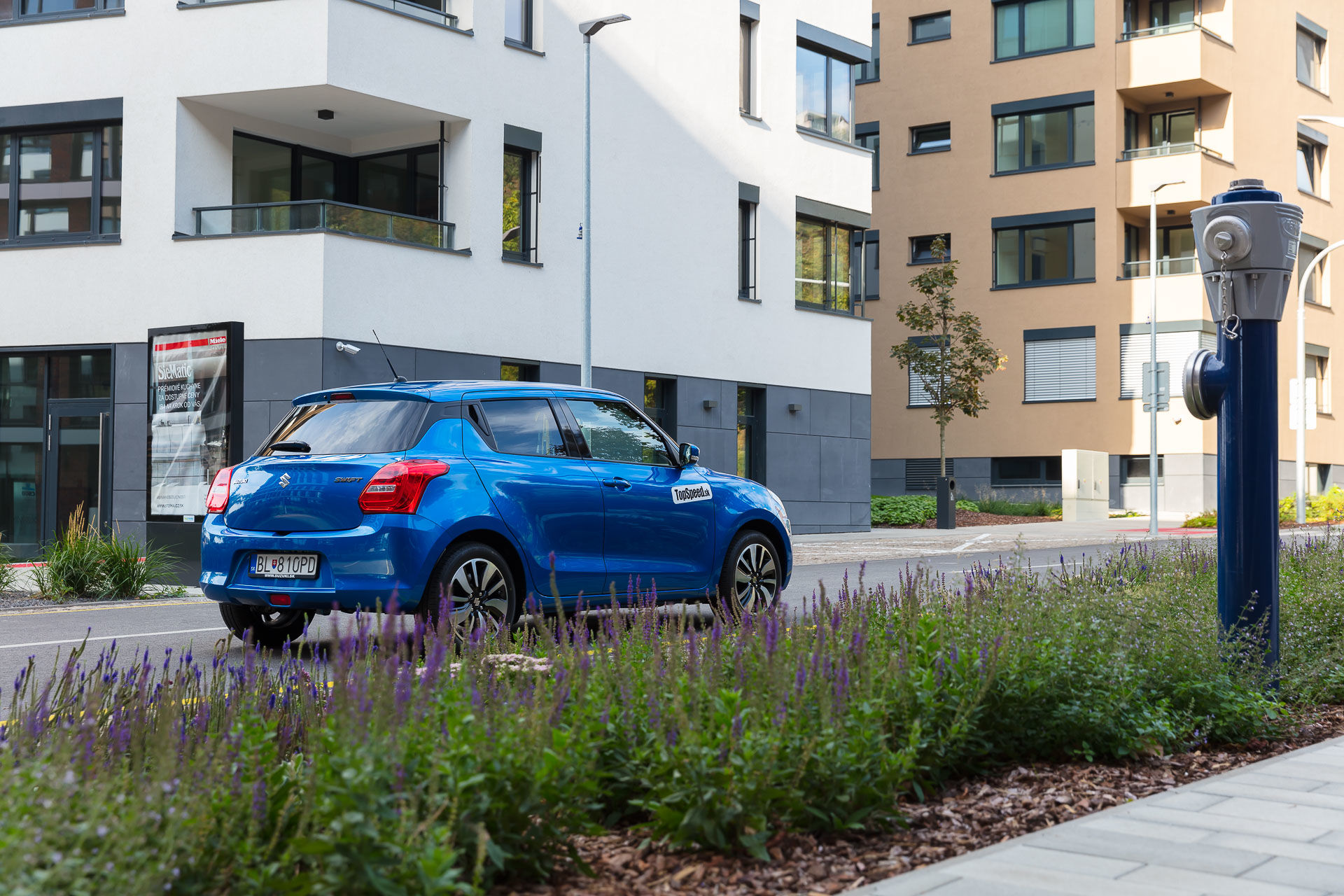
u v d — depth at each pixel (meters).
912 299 41.88
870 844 4.25
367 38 19.89
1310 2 44.72
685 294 24.97
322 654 8.89
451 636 5.07
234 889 3.15
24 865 2.76
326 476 8.36
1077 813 4.71
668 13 24.72
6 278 20.67
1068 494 35.88
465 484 8.49
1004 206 40.50
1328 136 45.97
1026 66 40.16
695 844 4.09
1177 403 38.16
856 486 28.84
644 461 9.88
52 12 20.83
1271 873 3.87
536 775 3.68
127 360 20.16
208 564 8.79
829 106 28.98
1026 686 5.34
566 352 22.72
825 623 5.64
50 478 20.73
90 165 20.77
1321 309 45.97
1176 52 38.09
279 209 19.61
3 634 10.46
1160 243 41.03
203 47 19.95
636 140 24.05
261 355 19.41
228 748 3.68
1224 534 7.00
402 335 20.16
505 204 21.89
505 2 22.00
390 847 3.10
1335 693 7.16
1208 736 5.99
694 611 11.62
